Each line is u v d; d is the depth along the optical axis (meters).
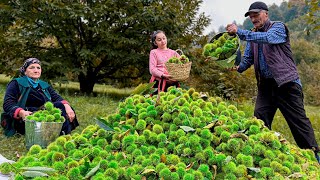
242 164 1.93
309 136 4.04
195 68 12.09
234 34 3.63
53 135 3.79
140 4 12.23
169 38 11.64
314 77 26.44
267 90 4.28
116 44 12.14
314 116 8.98
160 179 1.78
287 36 4.03
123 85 14.14
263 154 2.02
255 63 4.27
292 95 4.07
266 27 4.07
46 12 11.52
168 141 2.11
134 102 2.62
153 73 4.96
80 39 12.46
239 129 2.24
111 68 13.32
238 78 11.64
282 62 4.02
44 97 5.00
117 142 2.15
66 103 4.80
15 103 4.86
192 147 1.98
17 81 4.95
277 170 1.95
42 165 1.97
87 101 9.24
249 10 4.07
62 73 11.59
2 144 4.58
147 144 2.13
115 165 1.90
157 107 2.37
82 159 2.00
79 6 11.38
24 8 11.54
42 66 11.39
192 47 12.65
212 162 1.93
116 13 11.55
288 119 4.13
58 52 12.24
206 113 2.33
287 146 2.23
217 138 2.09
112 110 7.73
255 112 4.31
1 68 13.01
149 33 11.95
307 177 1.93
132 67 13.07
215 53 3.51
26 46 12.48
